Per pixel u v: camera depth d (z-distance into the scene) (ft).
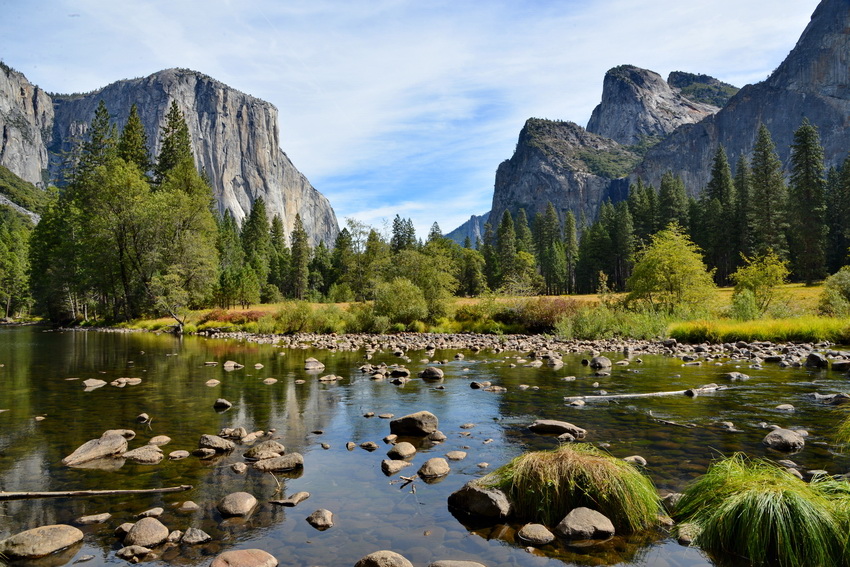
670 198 290.76
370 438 25.99
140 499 17.84
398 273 185.06
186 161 215.92
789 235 224.94
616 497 15.83
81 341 98.43
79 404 34.53
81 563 13.37
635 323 91.56
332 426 28.40
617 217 306.35
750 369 47.83
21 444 24.79
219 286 190.29
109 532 15.33
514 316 112.88
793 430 25.54
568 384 40.81
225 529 15.39
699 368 49.34
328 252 412.77
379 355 65.82
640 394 35.83
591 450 18.28
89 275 161.17
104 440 23.68
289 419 30.07
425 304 119.65
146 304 159.74
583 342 81.71
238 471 20.75
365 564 12.71
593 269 312.50
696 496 16.22
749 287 105.50
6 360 62.69
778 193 232.94
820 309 96.02
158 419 30.14
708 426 26.81
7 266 260.01
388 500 17.74
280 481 19.66
